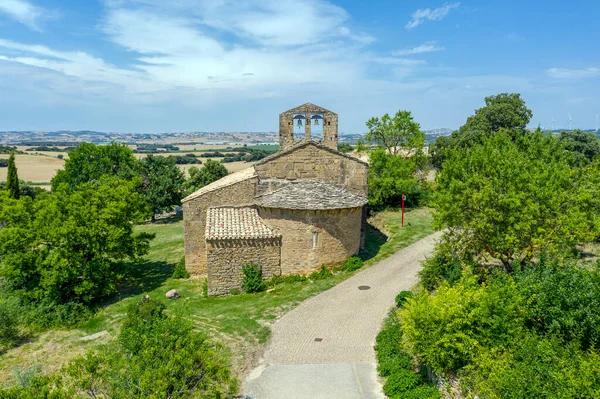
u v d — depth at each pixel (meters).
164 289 23.81
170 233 42.59
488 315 11.72
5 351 17.64
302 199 22.61
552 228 15.48
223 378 10.73
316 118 28.86
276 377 13.91
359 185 25.56
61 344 18.09
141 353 10.55
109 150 54.44
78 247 22.92
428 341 11.90
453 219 17.42
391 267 23.67
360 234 26.14
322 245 22.64
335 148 28.81
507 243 15.80
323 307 19.03
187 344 10.96
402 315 13.16
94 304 22.77
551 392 8.89
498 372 10.19
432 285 18.39
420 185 46.34
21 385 13.70
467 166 19.36
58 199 24.31
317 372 14.16
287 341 16.25
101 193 24.86
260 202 23.23
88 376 10.10
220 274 22.02
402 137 53.56
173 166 51.91
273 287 22.17
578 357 9.80
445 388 11.75
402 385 12.53
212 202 24.84
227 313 19.19
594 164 22.88
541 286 12.34
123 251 24.03
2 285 23.52
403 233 31.36
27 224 22.97
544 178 16.28
